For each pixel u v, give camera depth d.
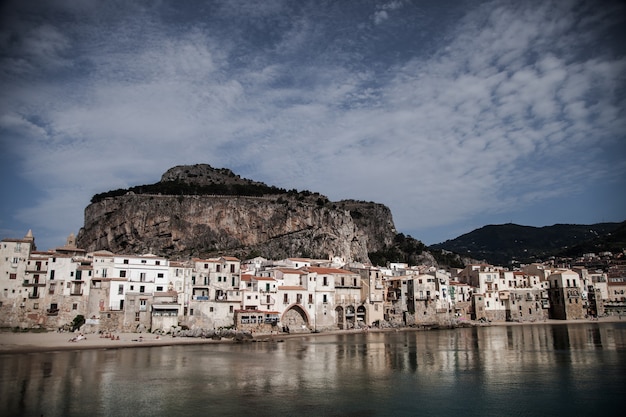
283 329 155.25
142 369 79.38
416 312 189.50
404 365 85.75
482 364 86.62
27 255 130.50
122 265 134.38
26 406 55.84
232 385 67.56
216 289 144.88
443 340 132.25
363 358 94.38
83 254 155.88
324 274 169.88
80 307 130.88
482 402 59.06
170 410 54.72
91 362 86.25
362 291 181.62
